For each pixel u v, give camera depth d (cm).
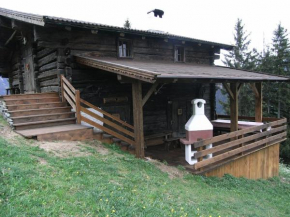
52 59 837
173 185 509
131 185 421
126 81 641
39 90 975
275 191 771
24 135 582
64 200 316
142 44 986
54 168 423
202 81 680
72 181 378
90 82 852
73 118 742
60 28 756
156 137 961
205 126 733
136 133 661
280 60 2439
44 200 305
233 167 789
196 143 614
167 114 1098
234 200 543
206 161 654
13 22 810
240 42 3083
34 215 272
